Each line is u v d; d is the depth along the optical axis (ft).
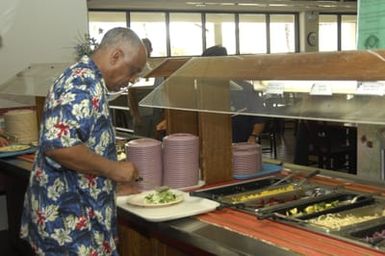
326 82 4.42
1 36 12.44
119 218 5.81
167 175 6.51
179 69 6.69
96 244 5.09
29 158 9.30
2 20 12.44
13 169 8.79
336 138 13.84
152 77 7.13
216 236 4.59
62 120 4.59
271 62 5.25
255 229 4.72
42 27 13.00
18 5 12.61
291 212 5.19
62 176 4.91
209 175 6.66
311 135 13.44
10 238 11.43
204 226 4.93
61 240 4.99
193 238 4.71
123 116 10.88
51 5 13.08
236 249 4.22
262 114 5.53
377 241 4.15
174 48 27.50
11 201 10.94
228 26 29.66
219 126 6.72
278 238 4.41
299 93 5.01
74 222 4.97
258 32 30.94
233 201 5.72
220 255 4.39
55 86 4.84
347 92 4.32
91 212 5.02
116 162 5.03
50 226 4.98
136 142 6.62
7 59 12.57
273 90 5.19
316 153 13.66
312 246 4.15
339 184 6.20
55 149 4.61
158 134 9.23
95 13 24.53
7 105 12.21
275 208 5.22
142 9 25.82
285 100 5.24
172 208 5.43
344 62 4.41
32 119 10.71
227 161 6.80
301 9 31.19
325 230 4.43
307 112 4.96
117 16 25.27
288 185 6.33
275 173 7.00
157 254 6.18
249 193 6.12
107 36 5.11
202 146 6.63
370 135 8.63
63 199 4.94
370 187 6.01
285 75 4.85
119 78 5.16
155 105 6.95
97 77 4.89
